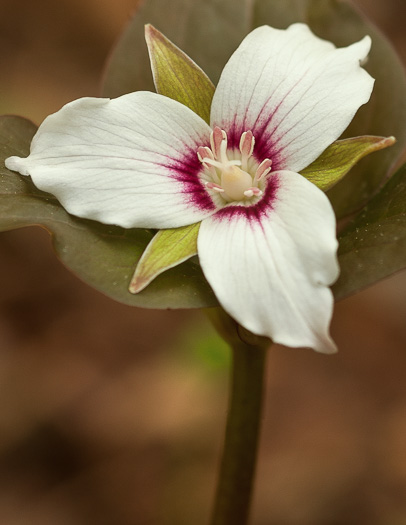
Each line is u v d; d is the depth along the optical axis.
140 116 0.28
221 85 0.28
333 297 0.27
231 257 0.26
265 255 0.26
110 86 0.32
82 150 0.27
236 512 0.31
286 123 0.28
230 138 0.28
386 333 0.51
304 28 0.29
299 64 0.28
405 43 0.66
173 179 0.28
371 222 0.28
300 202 0.27
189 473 0.44
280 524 0.42
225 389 0.45
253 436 0.31
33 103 0.57
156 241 0.27
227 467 0.31
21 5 0.62
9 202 0.27
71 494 0.43
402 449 0.46
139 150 0.28
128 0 0.65
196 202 0.28
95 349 0.49
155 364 0.48
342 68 0.28
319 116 0.28
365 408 0.48
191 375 0.45
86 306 0.51
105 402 0.46
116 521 0.43
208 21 0.32
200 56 0.32
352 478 0.44
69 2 0.63
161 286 0.27
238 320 0.26
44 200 0.28
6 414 0.45
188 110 0.28
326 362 0.50
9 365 0.47
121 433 0.45
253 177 0.28
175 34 0.32
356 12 0.32
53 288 0.51
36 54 0.61
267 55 0.28
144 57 0.32
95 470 0.44
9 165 0.27
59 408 0.46
